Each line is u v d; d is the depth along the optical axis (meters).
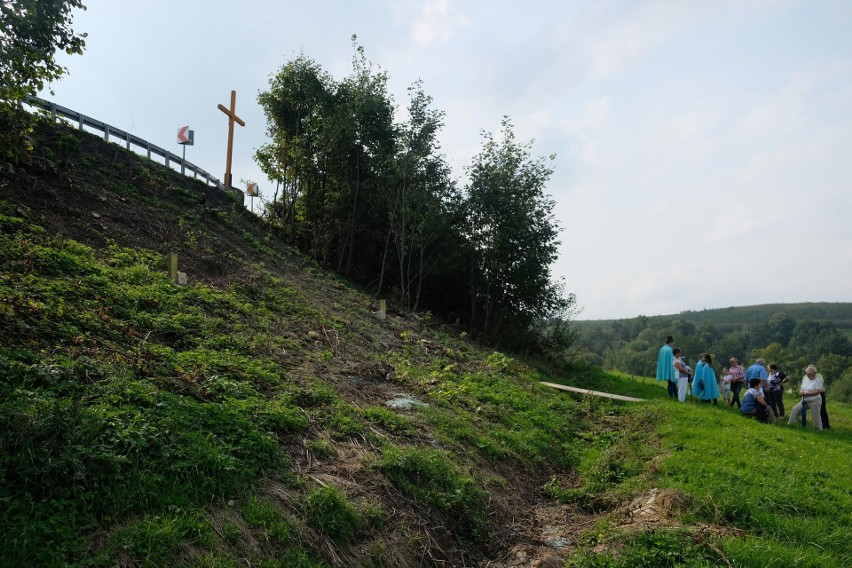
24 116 6.57
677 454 10.60
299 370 10.27
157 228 15.73
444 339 20.17
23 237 10.56
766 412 14.89
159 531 4.51
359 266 29.22
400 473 7.19
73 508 4.44
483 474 8.78
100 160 17.58
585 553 6.65
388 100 27.25
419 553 6.14
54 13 6.24
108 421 5.52
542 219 26.59
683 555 6.43
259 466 6.05
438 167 26.77
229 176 25.61
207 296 12.30
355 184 27.69
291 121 27.52
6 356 6.03
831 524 7.65
